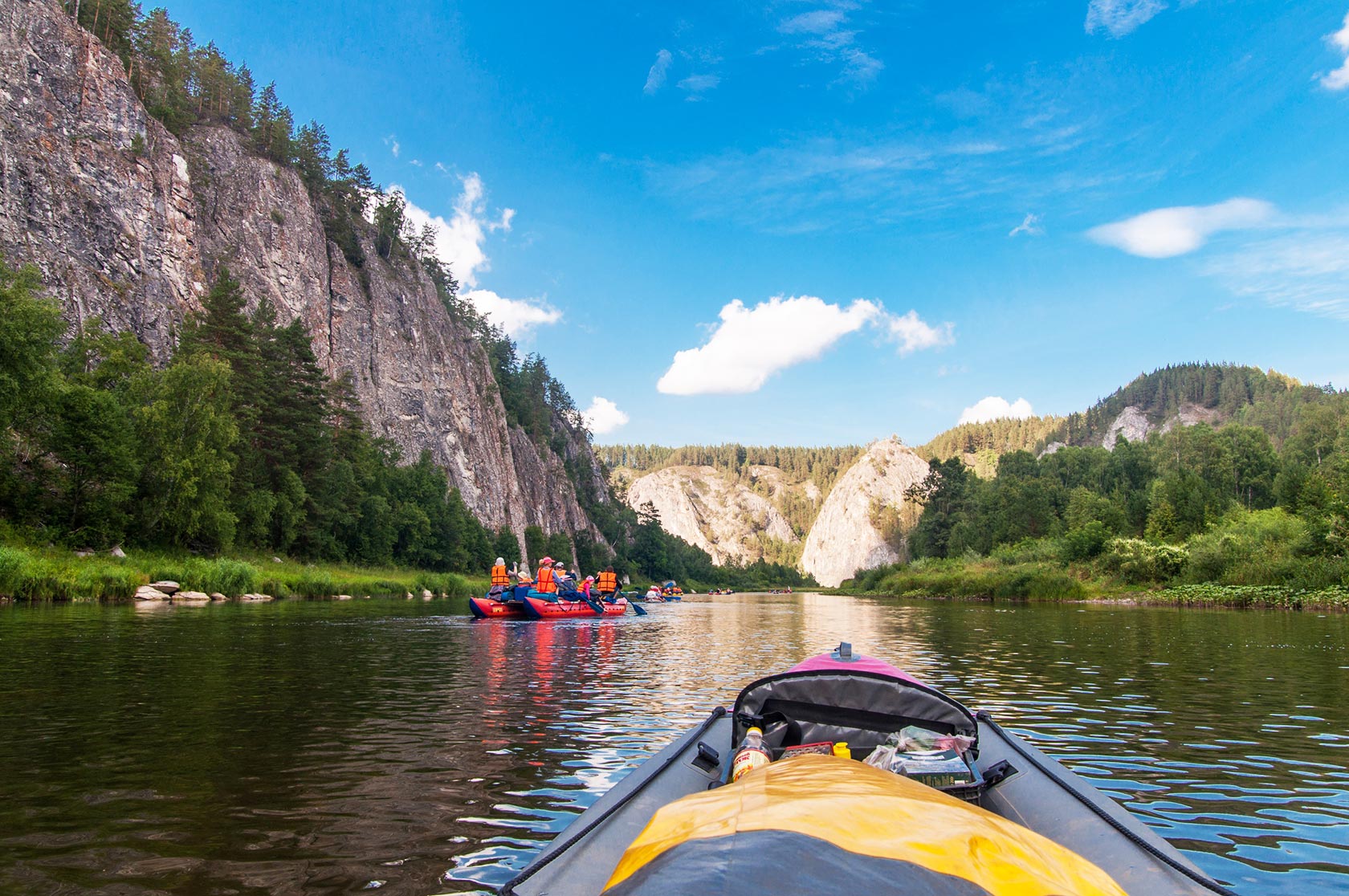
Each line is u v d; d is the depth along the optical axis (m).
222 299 59.91
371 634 21.56
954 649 19.33
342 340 93.56
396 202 117.81
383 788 6.48
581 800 6.18
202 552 50.56
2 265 41.38
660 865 2.47
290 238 85.94
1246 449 99.00
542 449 155.00
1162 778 7.05
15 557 29.45
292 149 99.94
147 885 4.44
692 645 21.17
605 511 171.12
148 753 7.57
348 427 79.75
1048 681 13.30
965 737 5.27
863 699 5.77
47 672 12.54
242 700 10.52
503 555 106.00
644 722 9.46
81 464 41.12
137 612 26.30
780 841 2.48
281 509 58.78
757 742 5.07
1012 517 95.19
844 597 90.50
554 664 15.94
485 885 4.50
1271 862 5.04
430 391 108.69
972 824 2.83
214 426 47.22
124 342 50.88
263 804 6.00
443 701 10.90
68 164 59.38
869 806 2.88
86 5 75.44
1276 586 44.50
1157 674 14.23
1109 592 58.31
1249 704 10.86
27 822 5.52
